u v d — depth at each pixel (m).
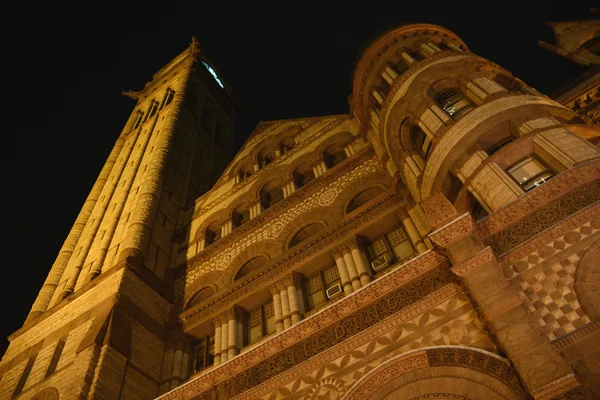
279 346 14.87
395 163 18.94
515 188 13.10
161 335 20.73
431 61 18.84
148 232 25.92
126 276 21.77
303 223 21.70
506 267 11.45
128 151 39.66
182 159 36.03
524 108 14.80
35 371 19.73
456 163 15.10
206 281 22.55
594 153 12.76
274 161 27.97
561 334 9.80
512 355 9.66
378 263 17.52
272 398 13.54
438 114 16.83
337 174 23.02
